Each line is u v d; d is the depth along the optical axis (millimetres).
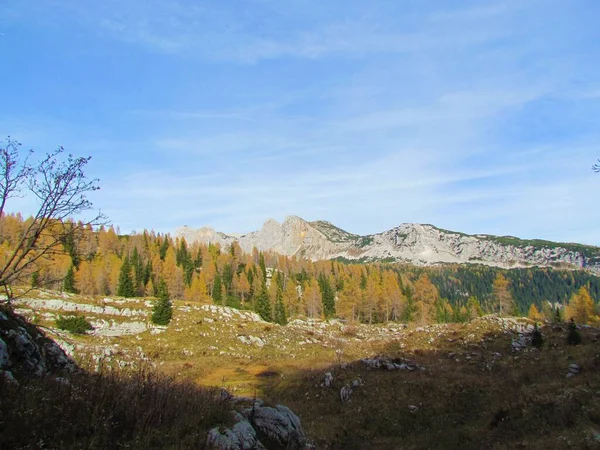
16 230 91500
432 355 50625
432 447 21844
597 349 40156
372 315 112188
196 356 52938
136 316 62656
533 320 64688
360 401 29750
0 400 10344
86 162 16328
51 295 61156
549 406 21984
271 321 91250
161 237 166875
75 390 12750
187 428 12633
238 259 166500
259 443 14156
